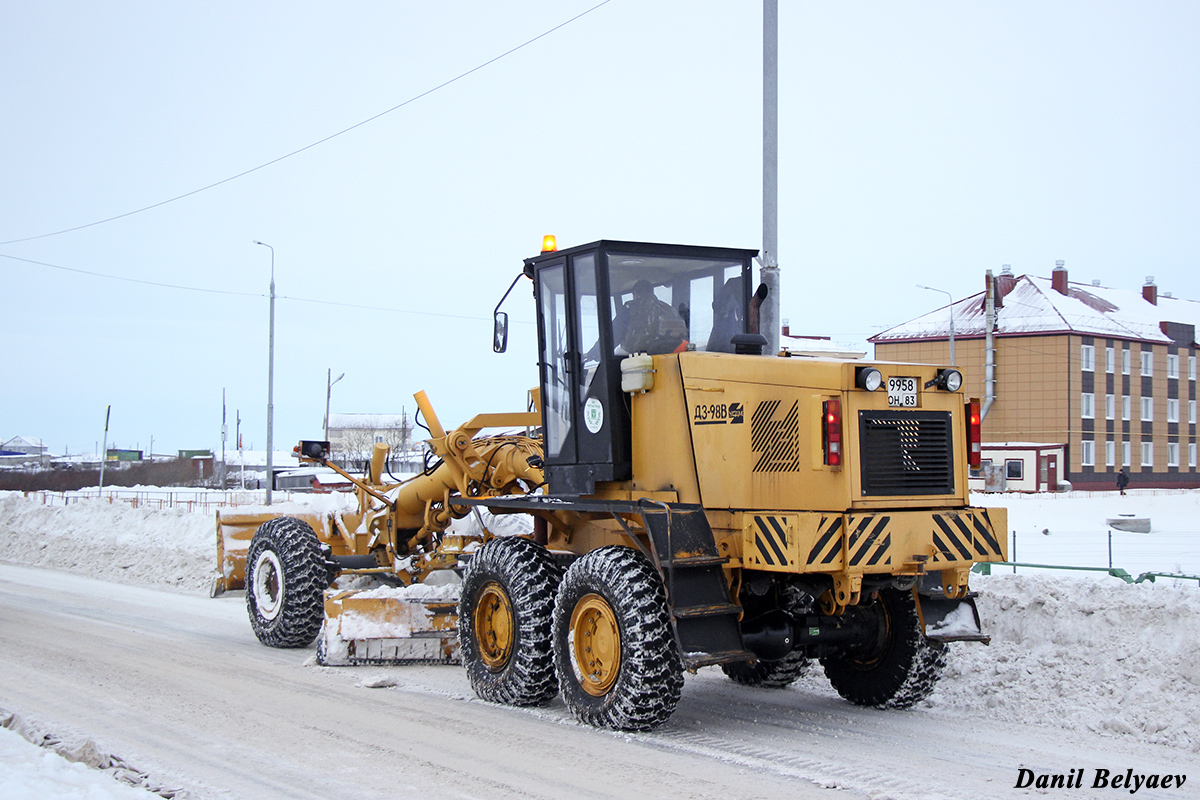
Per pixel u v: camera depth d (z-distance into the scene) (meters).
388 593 9.20
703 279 7.86
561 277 7.89
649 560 6.74
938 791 5.32
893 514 6.41
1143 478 55.00
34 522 22.23
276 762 5.93
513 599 7.44
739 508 6.80
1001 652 7.91
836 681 7.59
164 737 6.48
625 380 7.27
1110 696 6.95
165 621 11.57
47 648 9.63
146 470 60.75
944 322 54.88
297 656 9.57
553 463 8.05
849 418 6.44
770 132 10.04
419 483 10.55
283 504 12.34
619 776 5.62
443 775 5.66
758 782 5.50
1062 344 50.62
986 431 52.72
